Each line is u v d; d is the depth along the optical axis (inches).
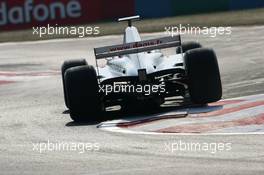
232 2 4114.2
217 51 2477.9
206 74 1348.4
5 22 4065.0
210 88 1348.4
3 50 3164.4
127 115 1395.2
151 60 1380.4
